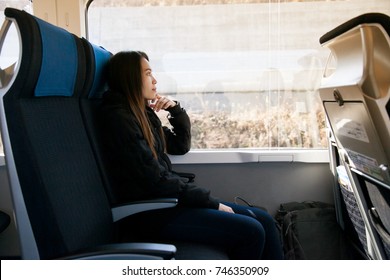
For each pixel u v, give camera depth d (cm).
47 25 94
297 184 202
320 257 173
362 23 89
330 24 190
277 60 194
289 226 181
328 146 184
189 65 196
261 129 200
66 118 112
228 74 196
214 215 141
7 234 197
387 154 102
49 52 91
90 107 138
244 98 198
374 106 95
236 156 198
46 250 90
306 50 192
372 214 139
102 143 143
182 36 194
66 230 94
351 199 160
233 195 203
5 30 88
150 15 193
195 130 203
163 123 204
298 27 191
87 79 123
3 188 195
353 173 140
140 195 145
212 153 199
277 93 197
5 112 86
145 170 141
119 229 147
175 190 144
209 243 140
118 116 141
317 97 196
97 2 192
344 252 174
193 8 192
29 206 89
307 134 200
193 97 199
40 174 89
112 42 195
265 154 198
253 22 192
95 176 124
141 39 195
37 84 91
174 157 199
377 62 92
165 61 196
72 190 104
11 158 87
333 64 192
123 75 150
